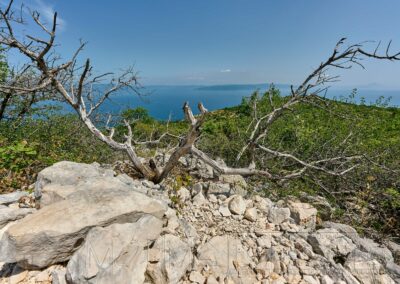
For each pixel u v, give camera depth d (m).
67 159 6.30
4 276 2.79
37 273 2.75
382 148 8.23
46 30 4.68
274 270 3.18
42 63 5.10
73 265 2.52
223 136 9.13
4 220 3.51
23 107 7.90
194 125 4.81
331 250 3.63
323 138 8.43
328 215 5.36
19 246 2.59
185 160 7.10
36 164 5.65
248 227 4.03
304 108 12.38
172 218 3.77
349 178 6.88
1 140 6.23
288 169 7.88
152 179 5.61
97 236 2.74
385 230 5.47
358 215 5.60
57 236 2.70
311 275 3.16
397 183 6.67
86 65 4.99
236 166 7.24
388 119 12.51
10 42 4.82
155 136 10.23
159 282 2.81
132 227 2.98
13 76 7.54
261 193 5.87
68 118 8.48
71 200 3.24
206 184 5.32
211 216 4.24
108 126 7.42
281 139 8.56
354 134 8.55
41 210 3.09
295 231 3.96
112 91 6.09
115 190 3.52
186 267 2.98
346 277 3.08
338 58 4.91
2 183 4.86
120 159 7.29
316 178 6.43
